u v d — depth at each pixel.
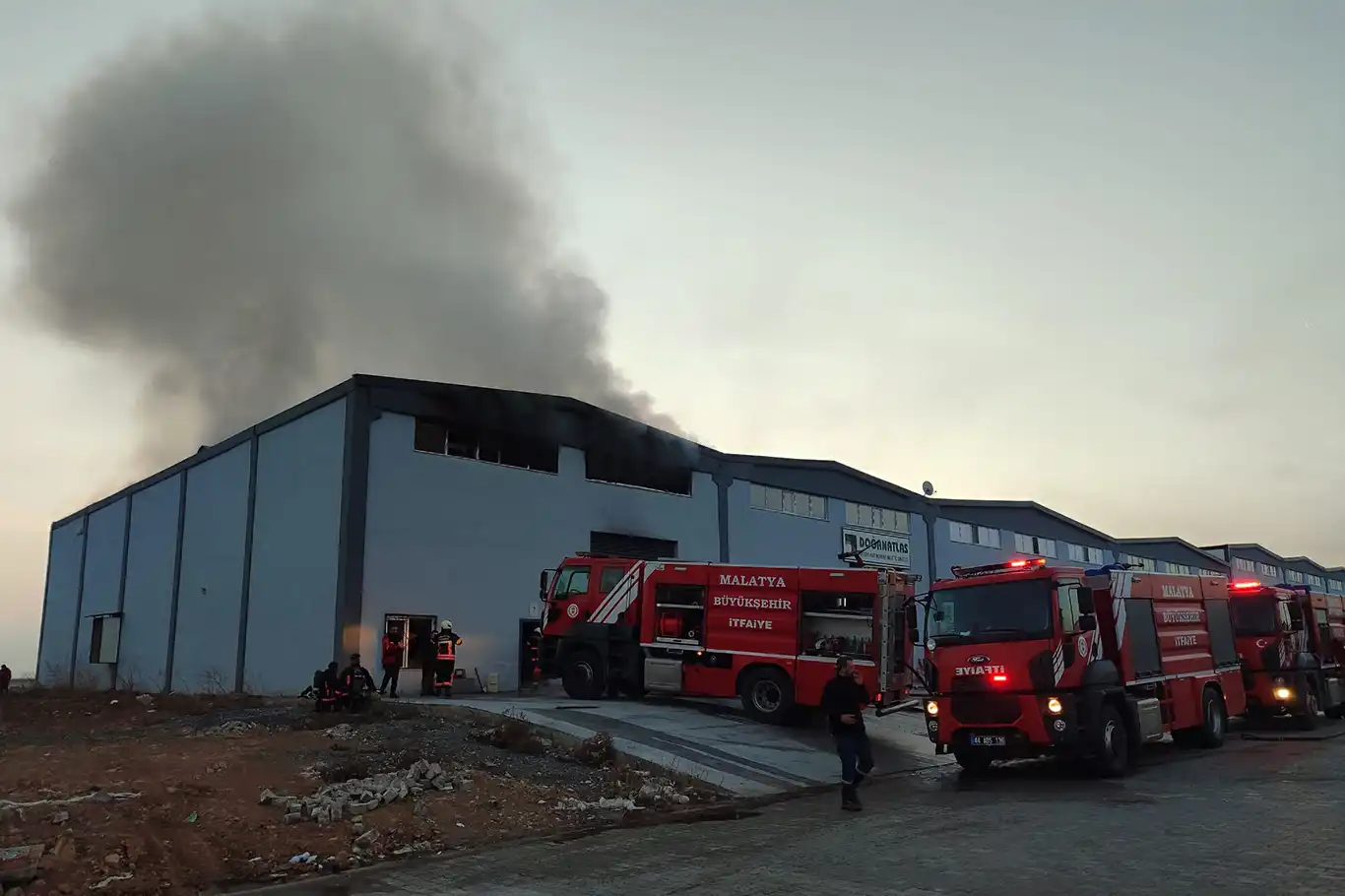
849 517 37.84
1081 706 13.08
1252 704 19.53
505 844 9.47
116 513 36.78
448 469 24.50
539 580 25.89
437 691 22.34
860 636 18.08
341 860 8.55
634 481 29.62
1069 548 52.44
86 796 9.35
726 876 7.78
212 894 7.63
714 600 19.45
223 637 26.91
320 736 14.01
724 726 17.53
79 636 38.19
